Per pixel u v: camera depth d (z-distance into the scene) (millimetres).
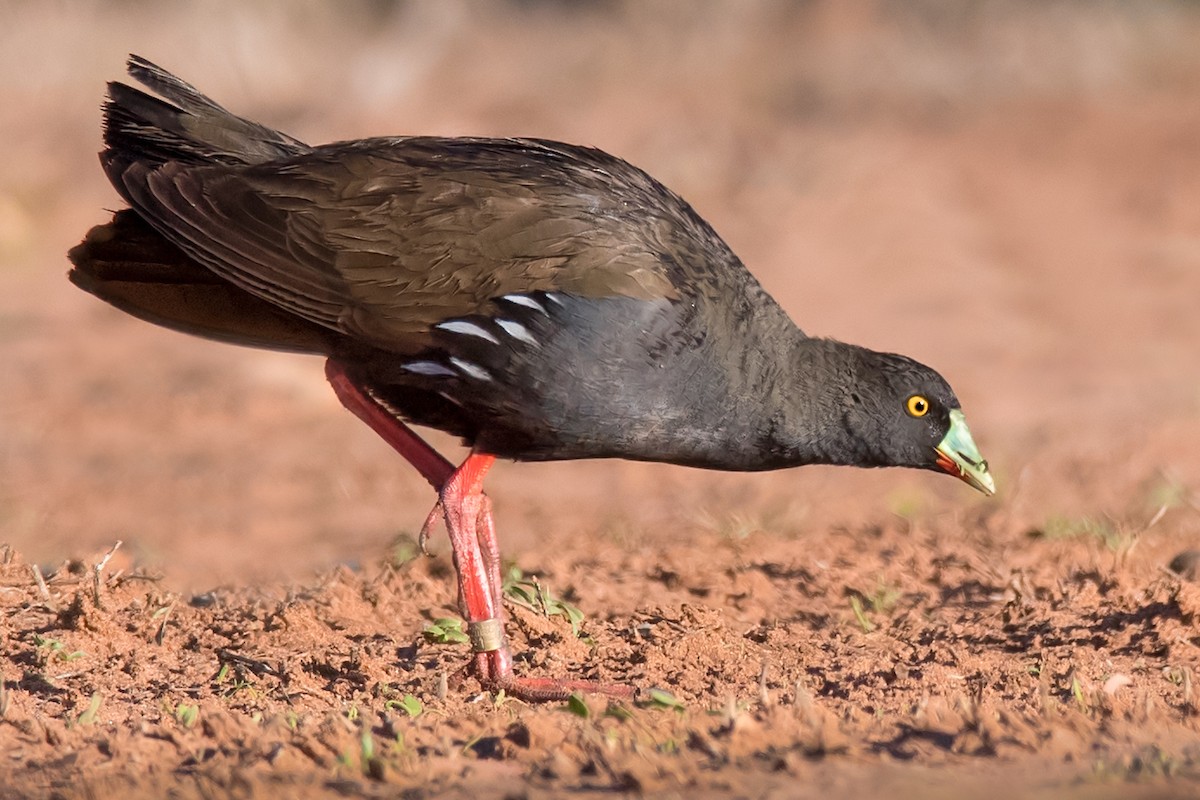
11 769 8633
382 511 17531
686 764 8414
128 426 20656
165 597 11883
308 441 20297
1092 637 10945
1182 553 12875
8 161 33250
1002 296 26359
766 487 17938
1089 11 43219
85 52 39688
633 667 10609
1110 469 17516
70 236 30125
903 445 10977
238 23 40906
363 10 43031
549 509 17328
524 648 11102
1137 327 24641
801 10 44156
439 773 8375
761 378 10625
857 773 8328
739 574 12758
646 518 16547
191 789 8156
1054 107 37906
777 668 10523
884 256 28422
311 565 14977
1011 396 21281
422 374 10469
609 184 10781
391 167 10703
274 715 9273
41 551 15234
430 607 11984
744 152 35000
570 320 10125
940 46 42062
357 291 10398
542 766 8508
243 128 11312
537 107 37469
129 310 11062
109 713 9617
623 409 10273
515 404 10297
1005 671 10164
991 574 12852
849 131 36594
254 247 10469
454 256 10352
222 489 18219
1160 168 33219
